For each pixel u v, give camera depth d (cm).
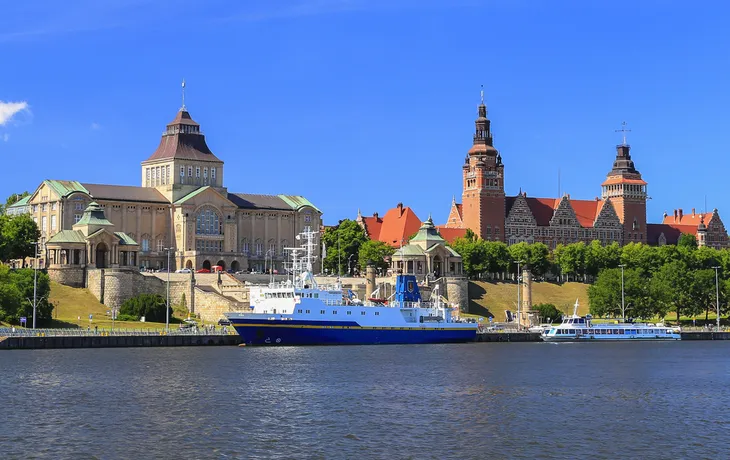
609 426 13325
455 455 11781
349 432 12838
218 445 12144
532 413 14212
